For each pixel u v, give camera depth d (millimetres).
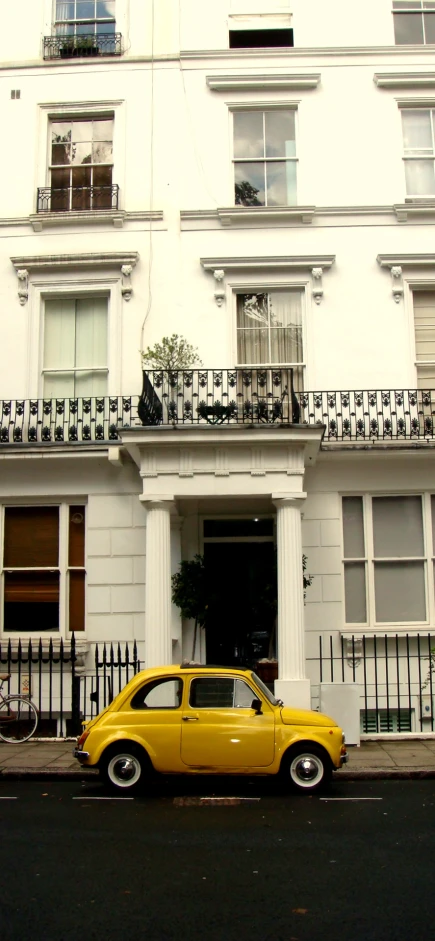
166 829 7770
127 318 15086
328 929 5234
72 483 14492
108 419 14680
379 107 15828
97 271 15273
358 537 14602
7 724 13383
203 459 12992
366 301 15156
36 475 14508
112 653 12727
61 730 13539
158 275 15250
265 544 15398
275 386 14461
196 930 5219
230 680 9703
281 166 15867
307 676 14031
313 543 14391
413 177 15797
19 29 16312
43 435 14469
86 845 7184
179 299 15164
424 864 6602
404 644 14172
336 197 15570
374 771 10641
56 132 16047
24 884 6129
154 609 12711
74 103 15945
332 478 14547
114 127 15906
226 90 15938
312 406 14742
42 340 15242
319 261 15125
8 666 13508
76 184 15805
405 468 14547
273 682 13422
